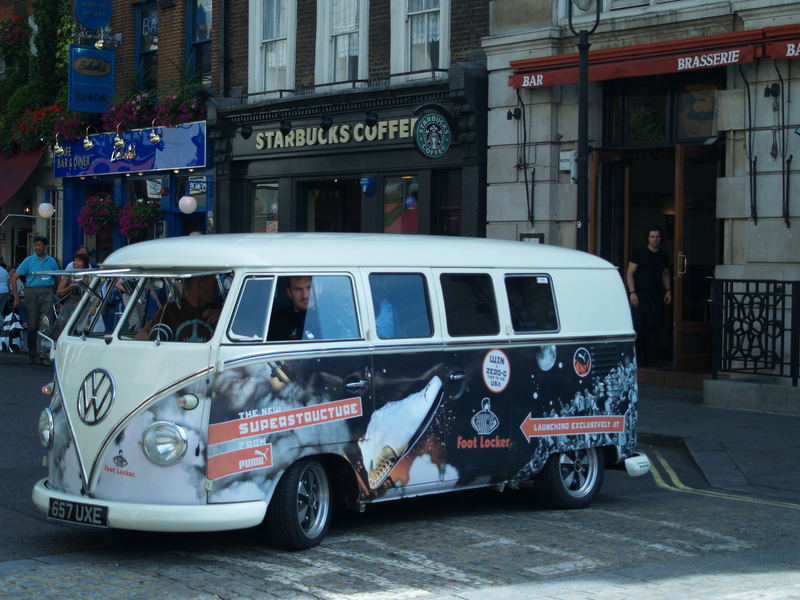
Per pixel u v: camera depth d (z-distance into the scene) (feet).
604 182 55.42
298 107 67.31
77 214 88.58
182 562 23.35
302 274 24.66
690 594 21.04
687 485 34.63
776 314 47.73
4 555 23.99
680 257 51.72
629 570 22.97
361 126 63.98
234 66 75.15
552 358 29.27
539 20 55.31
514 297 28.86
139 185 81.46
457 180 60.80
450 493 32.07
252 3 73.36
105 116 81.87
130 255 25.53
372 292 25.82
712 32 49.67
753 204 48.24
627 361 31.30
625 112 54.95
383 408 25.55
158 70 81.41
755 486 34.30
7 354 69.92
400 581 21.86
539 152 55.62
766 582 22.11
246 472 23.13
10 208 95.91
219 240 25.26
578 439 29.78
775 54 46.42
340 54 68.13
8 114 91.04
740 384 46.65
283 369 23.82
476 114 58.03
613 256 55.57
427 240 28.12
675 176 52.29
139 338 24.23
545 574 22.52
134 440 23.22
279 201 70.64
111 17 82.84
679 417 44.83
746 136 48.65
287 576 22.17
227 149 72.95
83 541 25.38
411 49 63.57
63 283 59.36
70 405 24.50
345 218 68.74
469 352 27.40
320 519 24.85
